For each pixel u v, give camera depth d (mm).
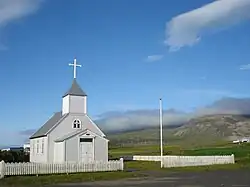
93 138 45594
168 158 47312
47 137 46438
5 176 33469
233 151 75438
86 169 38031
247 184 26250
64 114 48719
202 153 72375
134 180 30812
